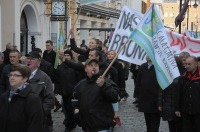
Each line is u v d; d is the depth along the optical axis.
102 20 35.62
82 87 5.91
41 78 6.46
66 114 9.14
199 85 7.11
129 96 15.66
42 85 5.77
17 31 18.78
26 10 21.41
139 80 8.41
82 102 5.80
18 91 4.50
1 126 4.48
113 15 37.38
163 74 6.32
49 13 22.72
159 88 7.75
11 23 18.30
